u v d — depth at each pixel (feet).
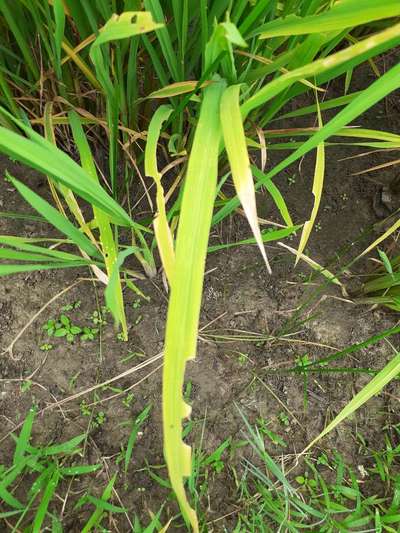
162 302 1.89
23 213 1.88
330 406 1.90
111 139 1.41
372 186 2.07
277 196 1.42
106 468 1.75
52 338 1.83
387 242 2.01
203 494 1.76
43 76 1.52
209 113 1.03
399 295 1.73
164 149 1.82
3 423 1.75
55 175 1.01
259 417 1.86
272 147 1.59
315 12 1.26
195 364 1.87
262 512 1.74
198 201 0.93
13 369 1.79
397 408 1.91
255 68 1.46
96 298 1.87
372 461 1.87
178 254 0.89
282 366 1.90
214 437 1.82
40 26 1.31
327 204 2.05
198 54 1.42
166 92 1.34
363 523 1.73
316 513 1.70
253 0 1.25
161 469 1.77
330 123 1.03
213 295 1.93
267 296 1.95
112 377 1.82
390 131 2.11
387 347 1.96
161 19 1.18
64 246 1.87
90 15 1.26
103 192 1.12
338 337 1.95
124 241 1.86
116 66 1.49
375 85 0.94
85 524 1.69
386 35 0.81
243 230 1.98
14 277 1.85
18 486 1.69
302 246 1.38
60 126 1.83
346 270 1.98
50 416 1.78
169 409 0.85
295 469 1.83
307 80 1.39
